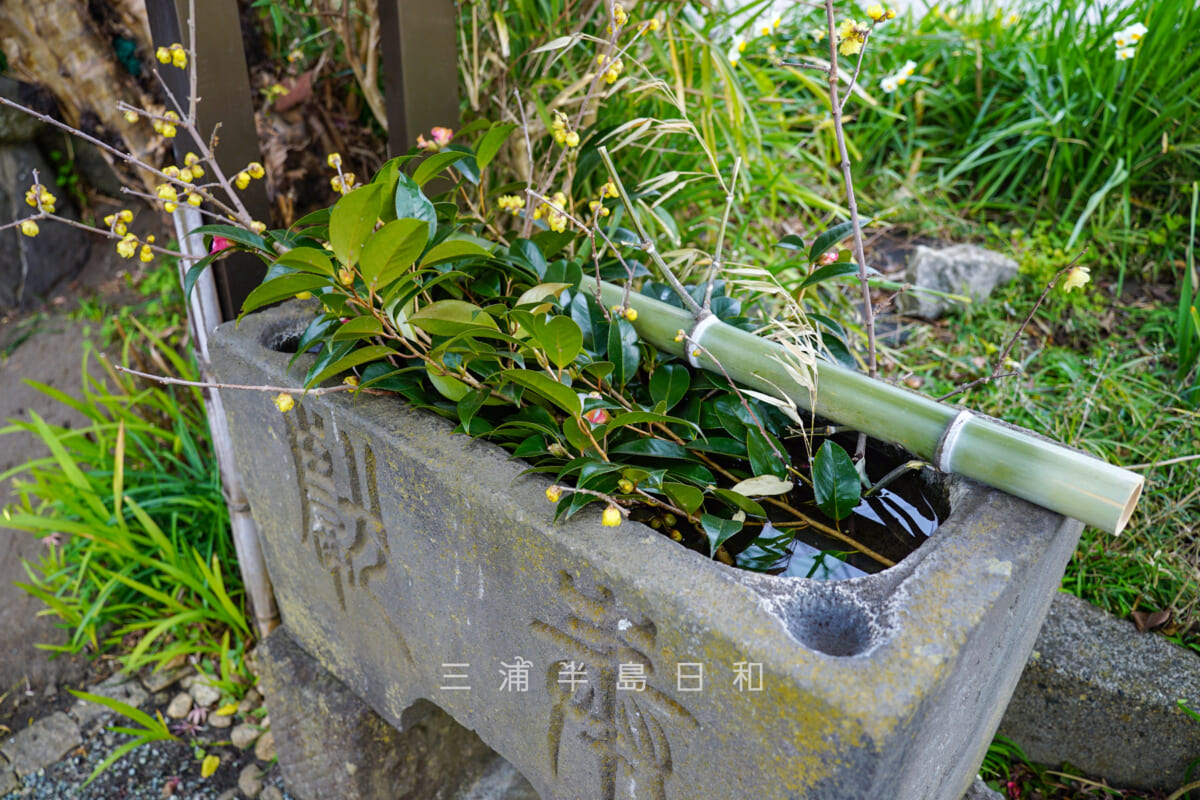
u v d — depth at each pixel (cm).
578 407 98
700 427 117
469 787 183
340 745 159
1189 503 178
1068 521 100
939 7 313
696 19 212
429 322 102
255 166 130
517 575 102
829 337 127
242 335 133
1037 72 262
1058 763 166
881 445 118
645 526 95
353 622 144
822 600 86
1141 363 208
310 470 131
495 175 195
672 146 205
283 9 192
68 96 200
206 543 227
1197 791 156
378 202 90
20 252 312
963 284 230
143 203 336
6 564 237
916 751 82
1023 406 192
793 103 251
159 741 197
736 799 89
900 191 267
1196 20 231
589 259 149
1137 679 153
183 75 136
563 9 183
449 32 151
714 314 128
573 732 108
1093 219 248
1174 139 244
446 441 109
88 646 218
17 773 192
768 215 248
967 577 86
